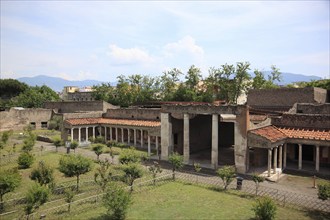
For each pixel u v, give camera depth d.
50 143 48.16
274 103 44.75
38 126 68.56
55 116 68.75
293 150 33.56
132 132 48.53
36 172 23.17
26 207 17.78
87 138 49.53
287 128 32.16
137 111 47.94
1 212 19.47
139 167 24.58
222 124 43.03
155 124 42.34
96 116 52.81
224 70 68.12
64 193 23.06
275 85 70.44
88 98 103.38
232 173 24.08
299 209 19.56
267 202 17.45
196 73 72.88
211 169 30.47
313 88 41.47
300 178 27.48
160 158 35.47
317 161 28.91
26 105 86.94
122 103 76.81
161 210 19.22
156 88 77.25
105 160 33.53
